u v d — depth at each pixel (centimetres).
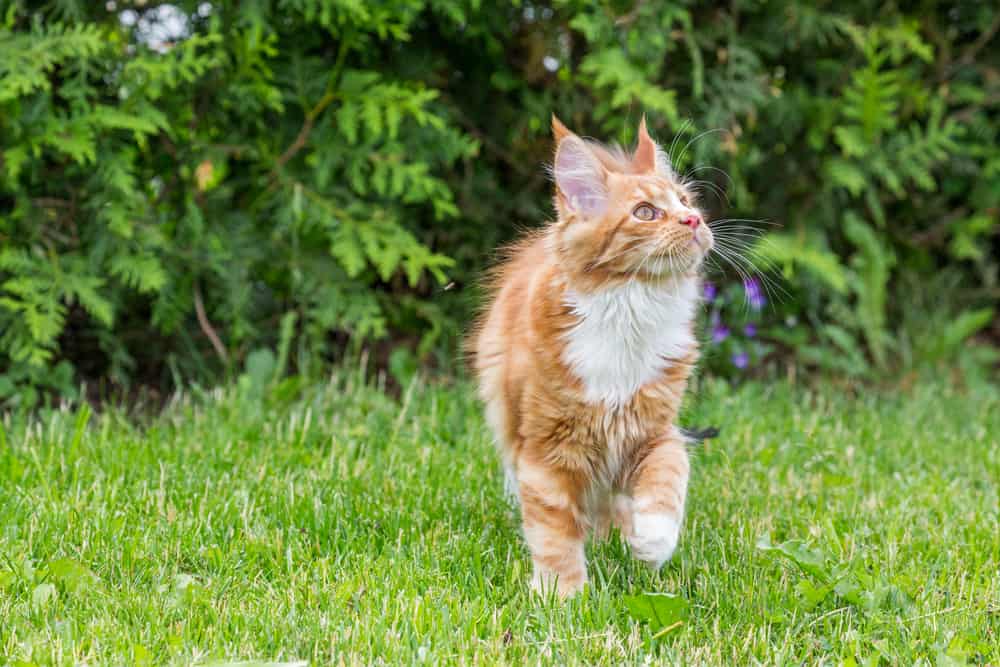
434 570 504
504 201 903
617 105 810
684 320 519
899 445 750
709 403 808
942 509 611
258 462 648
